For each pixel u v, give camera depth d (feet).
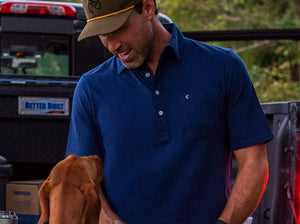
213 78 9.31
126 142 9.37
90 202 8.75
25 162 14.32
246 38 16.44
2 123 14.25
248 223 12.84
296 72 46.96
